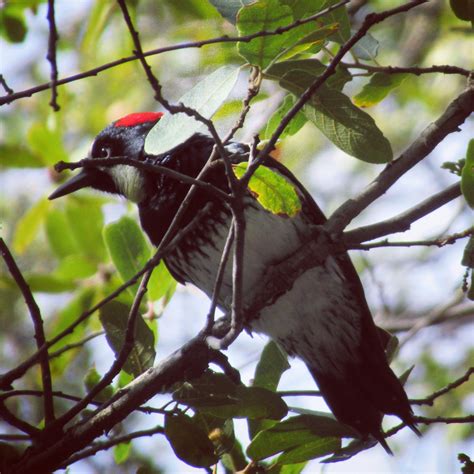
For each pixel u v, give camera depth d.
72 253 12.04
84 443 7.92
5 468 8.04
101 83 14.98
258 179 7.22
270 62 7.11
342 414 8.62
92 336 8.23
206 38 12.48
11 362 14.16
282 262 8.55
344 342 9.38
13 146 11.98
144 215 9.59
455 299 12.54
